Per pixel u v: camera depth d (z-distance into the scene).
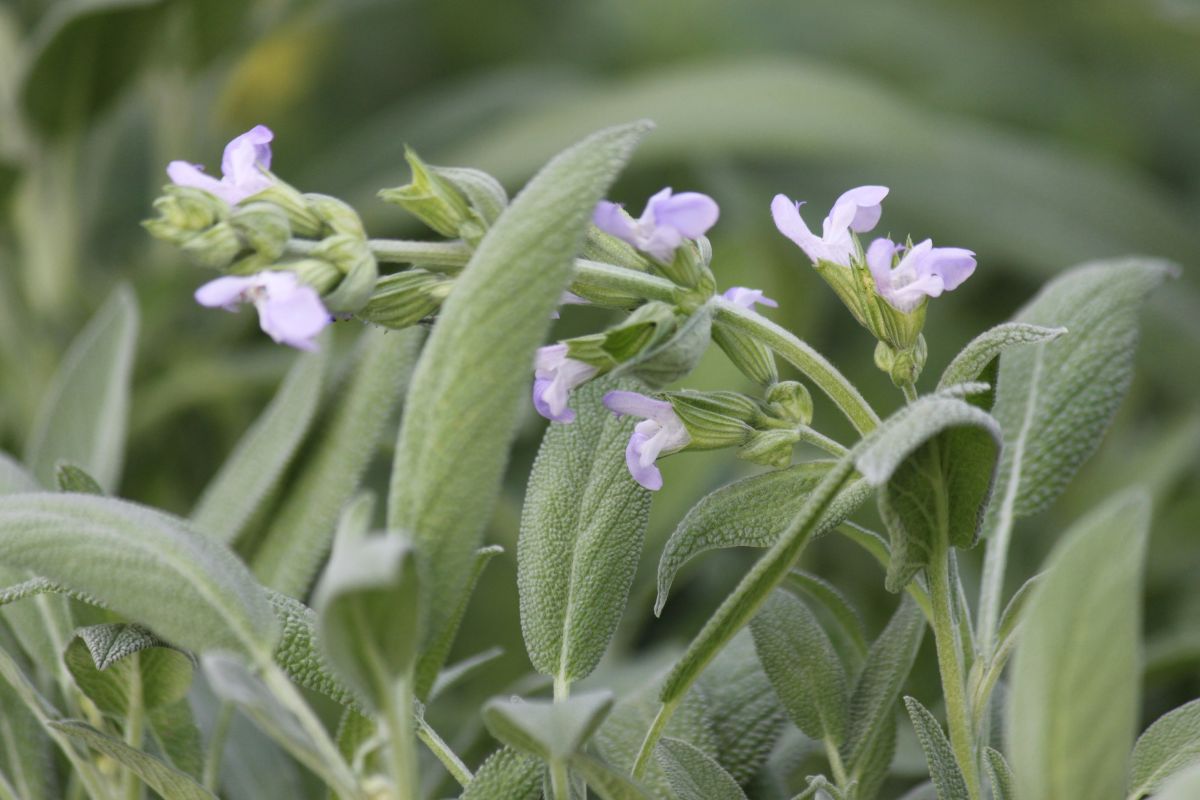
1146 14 1.25
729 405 0.61
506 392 0.58
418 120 1.16
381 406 0.70
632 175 1.12
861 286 0.61
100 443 0.73
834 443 0.61
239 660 0.59
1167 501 0.97
